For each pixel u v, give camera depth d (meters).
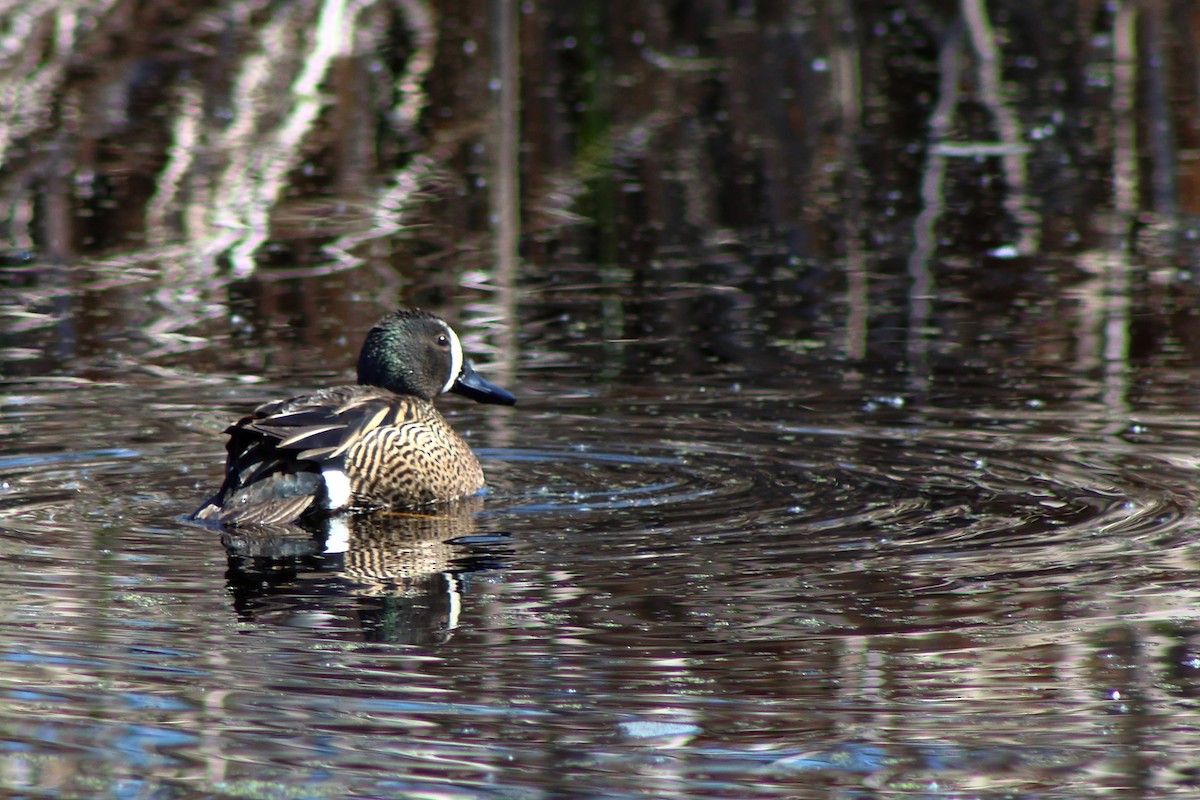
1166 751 6.82
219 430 12.41
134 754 6.77
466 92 26.98
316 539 9.91
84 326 16.12
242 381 14.01
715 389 13.57
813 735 6.95
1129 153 24.00
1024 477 10.86
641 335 15.67
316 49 26.56
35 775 6.57
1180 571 8.90
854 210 21.42
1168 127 25.30
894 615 8.31
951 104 27.02
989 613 8.31
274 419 10.45
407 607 8.52
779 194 22.28
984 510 10.12
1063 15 31.19
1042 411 12.63
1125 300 16.69
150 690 7.40
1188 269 18.06
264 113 25.56
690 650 7.88
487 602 8.57
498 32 26.06
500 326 16.08
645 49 30.20
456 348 12.41
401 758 6.75
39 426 12.46
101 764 6.66
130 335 15.75
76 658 7.76
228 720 7.09
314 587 8.88
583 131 25.47
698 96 27.42
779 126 25.92
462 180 23.03
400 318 12.34
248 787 6.49
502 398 12.41
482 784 6.55
